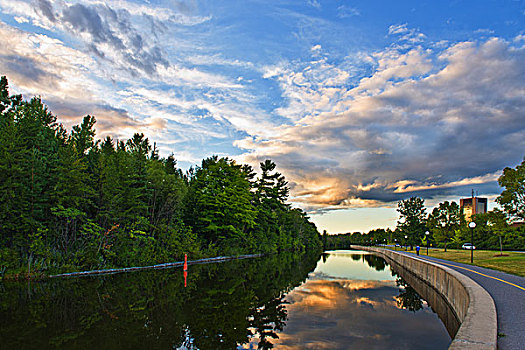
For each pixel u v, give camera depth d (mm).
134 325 14570
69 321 15055
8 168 28453
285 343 12391
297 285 27453
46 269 28172
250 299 20953
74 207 32625
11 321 14953
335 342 12508
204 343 12352
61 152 34312
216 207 55188
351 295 22938
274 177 78250
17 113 34875
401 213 88625
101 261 32812
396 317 16484
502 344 7227
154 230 42312
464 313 12766
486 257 35594
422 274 29391
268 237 76000
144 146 54906
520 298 12492
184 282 27219
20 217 29000
